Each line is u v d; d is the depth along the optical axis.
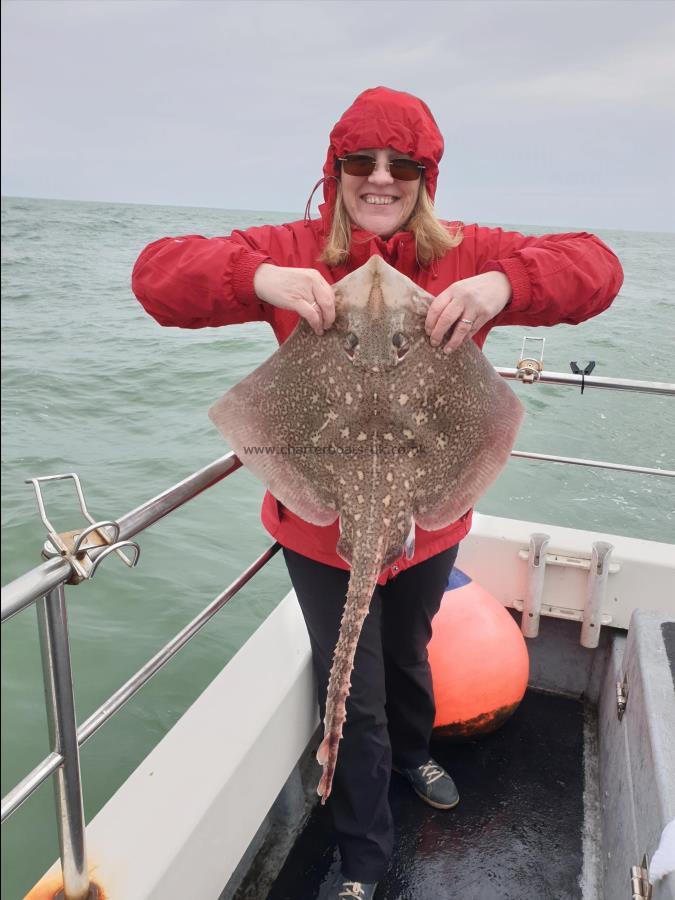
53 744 1.39
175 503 1.64
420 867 2.27
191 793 1.81
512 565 3.00
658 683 2.06
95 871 1.60
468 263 1.90
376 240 1.83
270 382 1.54
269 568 5.71
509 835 2.39
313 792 2.54
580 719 2.95
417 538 1.95
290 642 2.44
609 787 2.37
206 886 1.83
